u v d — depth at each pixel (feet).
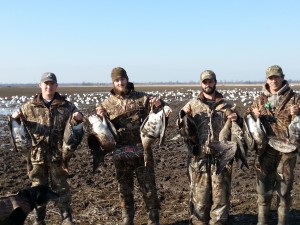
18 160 23.21
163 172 19.63
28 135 11.96
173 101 75.56
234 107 11.98
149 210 12.31
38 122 12.01
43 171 12.11
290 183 11.71
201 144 11.73
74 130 11.65
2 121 43.91
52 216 13.89
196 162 11.81
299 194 15.64
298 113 11.39
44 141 12.01
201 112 11.84
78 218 13.75
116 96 12.33
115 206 14.75
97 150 12.63
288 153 11.53
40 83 12.17
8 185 17.81
